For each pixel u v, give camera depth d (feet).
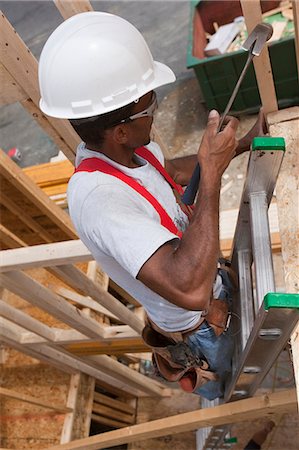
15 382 15.10
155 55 21.04
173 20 21.91
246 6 6.02
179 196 5.82
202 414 7.06
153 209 4.95
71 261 7.72
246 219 6.30
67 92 4.68
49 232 14.21
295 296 4.47
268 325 4.89
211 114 4.75
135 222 4.38
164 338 6.50
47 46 4.82
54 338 12.10
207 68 16.65
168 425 7.52
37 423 14.47
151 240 4.28
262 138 5.24
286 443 14.33
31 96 6.89
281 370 13.89
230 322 6.66
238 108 17.84
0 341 13.51
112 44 4.66
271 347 5.35
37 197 12.14
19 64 6.43
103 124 4.69
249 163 5.47
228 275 6.64
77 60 4.62
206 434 11.61
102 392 17.03
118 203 4.55
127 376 14.43
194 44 17.80
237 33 18.48
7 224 13.79
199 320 5.93
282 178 5.75
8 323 12.09
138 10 22.85
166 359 6.63
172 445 15.69
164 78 5.03
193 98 19.25
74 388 14.47
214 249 4.30
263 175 5.62
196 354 6.51
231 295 6.75
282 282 14.03
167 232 4.40
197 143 18.35
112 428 16.94
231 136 4.63
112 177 4.82
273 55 16.08
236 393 6.97
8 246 13.56
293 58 16.10
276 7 19.02
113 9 23.26
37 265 7.99
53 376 14.87
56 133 7.60
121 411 16.39
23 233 14.25
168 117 19.22
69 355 13.29
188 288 4.25
